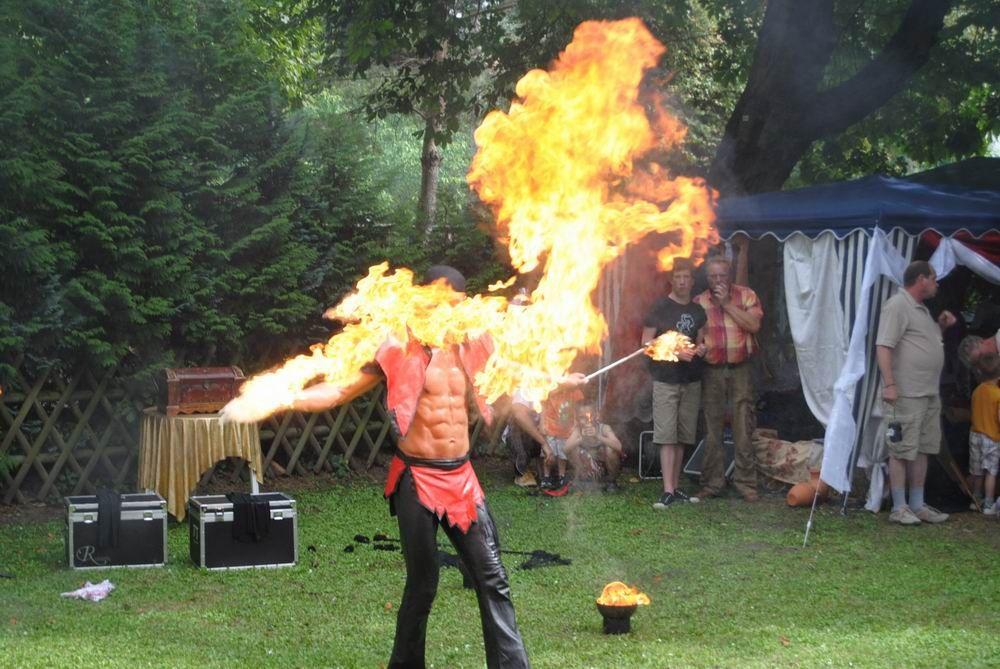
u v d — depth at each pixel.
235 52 9.80
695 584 6.28
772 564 6.78
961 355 8.83
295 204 9.63
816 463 8.90
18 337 8.14
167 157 9.04
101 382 8.80
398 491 4.29
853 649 4.91
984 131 14.84
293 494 9.19
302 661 4.81
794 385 10.73
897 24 13.34
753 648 4.93
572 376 4.74
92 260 8.71
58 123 8.48
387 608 5.75
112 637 5.16
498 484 9.69
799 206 9.09
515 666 4.23
